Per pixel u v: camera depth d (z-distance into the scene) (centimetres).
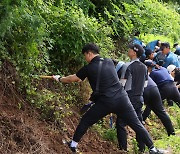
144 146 635
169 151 638
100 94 536
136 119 551
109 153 615
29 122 548
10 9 512
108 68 536
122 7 1011
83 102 699
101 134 661
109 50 834
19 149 493
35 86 611
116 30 908
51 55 686
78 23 684
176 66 872
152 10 1106
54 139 561
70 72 722
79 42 686
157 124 826
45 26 626
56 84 669
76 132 550
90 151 598
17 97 564
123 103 539
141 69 612
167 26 1175
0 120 507
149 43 929
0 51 555
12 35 564
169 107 895
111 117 687
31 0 591
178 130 770
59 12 699
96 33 733
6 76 560
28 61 584
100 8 951
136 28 1009
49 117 591
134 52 613
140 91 612
